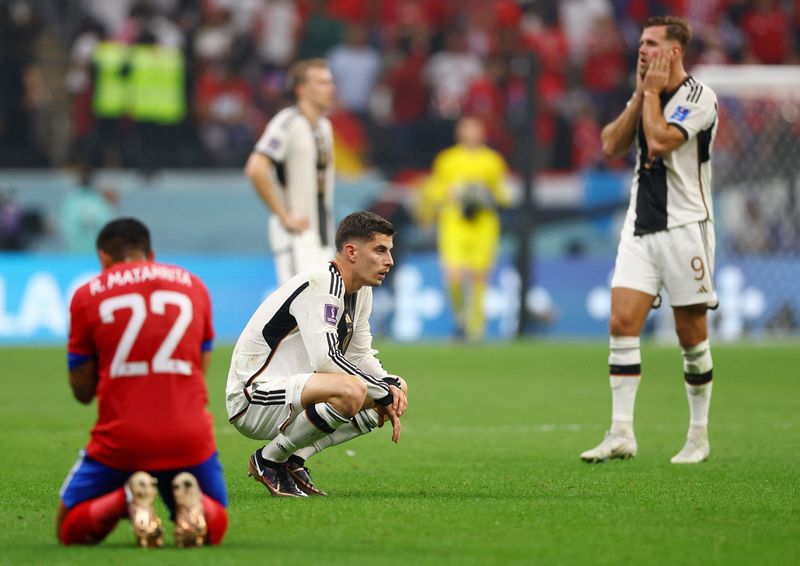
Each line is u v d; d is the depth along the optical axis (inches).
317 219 1507.1
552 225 2635.3
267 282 2576.3
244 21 2965.1
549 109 2869.1
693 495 834.8
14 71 2770.7
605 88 2979.8
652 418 1381.6
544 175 2674.7
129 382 626.2
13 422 1330.0
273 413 805.2
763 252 2596.0
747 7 3112.7
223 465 1011.9
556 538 669.3
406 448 1133.7
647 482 903.7
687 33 1008.2
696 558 617.9
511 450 1119.0
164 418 625.9
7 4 2805.1
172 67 2736.2
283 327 807.7
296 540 660.1
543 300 2598.4
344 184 2583.7
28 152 2731.3
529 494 842.8
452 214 2426.2
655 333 2561.5
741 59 3075.8
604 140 1058.7
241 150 2748.5
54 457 1051.3
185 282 645.9
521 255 2500.0
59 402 1533.0
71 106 2746.1
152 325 628.4
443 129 2824.8
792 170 2596.0
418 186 2581.2
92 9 2972.4
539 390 1675.7
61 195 2556.6
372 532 686.5
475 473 962.7
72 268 2532.0
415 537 671.1
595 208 2632.9
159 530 613.0
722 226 2593.5
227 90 2800.2
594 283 2605.8
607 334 2605.8
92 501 628.1
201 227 2596.0
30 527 703.7
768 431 1259.8
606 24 3011.8
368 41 2984.7
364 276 804.0
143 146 2723.9
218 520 629.3
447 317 2586.1
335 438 842.2
